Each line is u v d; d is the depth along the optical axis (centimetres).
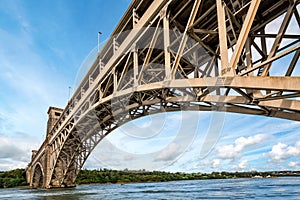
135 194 2783
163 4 1052
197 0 891
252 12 667
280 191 2928
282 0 808
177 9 1040
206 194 2691
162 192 3091
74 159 3425
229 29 941
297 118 838
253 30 902
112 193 2991
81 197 2453
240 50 679
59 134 3247
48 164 3997
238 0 884
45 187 3947
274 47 700
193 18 889
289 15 705
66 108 2578
